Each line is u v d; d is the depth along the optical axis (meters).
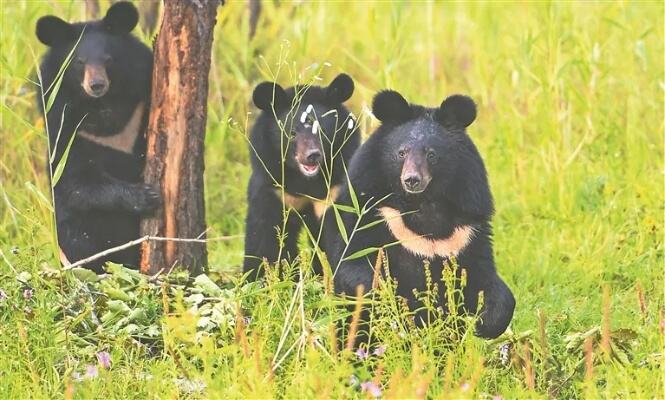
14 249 10.64
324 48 18.06
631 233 13.48
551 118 15.27
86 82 12.30
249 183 12.55
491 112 16.81
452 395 7.95
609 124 15.59
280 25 17.69
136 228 12.59
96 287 10.47
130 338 9.66
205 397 8.47
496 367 9.40
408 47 19.53
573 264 12.89
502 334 10.05
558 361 9.50
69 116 12.55
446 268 9.24
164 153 11.62
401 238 10.09
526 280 12.68
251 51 16.33
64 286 10.23
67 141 12.52
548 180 14.71
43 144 14.93
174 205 11.64
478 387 8.62
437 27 19.59
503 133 15.70
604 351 8.85
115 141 12.67
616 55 16.34
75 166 12.45
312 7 17.91
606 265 12.95
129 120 12.71
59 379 8.85
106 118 12.60
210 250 14.64
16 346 9.05
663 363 8.67
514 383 9.12
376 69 18.34
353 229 10.13
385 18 18.70
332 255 10.68
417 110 10.40
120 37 12.73
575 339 9.66
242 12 17.12
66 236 12.55
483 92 16.83
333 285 9.89
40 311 9.36
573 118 15.82
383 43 16.55
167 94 11.49
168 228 11.68
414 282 10.16
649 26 16.69
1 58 13.08
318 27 18.05
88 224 12.54
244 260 12.34
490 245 10.22
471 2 18.25
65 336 9.36
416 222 10.09
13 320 9.46
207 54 11.50
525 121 15.90
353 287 9.91
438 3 19.50
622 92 16.14
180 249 11.66
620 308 11.49
